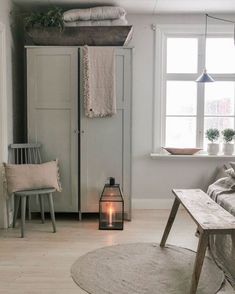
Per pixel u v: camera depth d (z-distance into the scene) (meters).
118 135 4.05
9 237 3.56
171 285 2.56
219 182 3.60
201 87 4.66
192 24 4.52
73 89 4.00
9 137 4.00
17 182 3.61
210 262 2.97
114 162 4.08
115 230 3.78
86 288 2.52
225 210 2.76
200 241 2.31
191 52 4.64
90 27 3.93
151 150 4.66
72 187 4.11
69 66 3.98
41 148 4.08
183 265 2.90
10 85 4.03
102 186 4.10
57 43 4.02
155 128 4.63
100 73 3.93
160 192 4.70
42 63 3.99
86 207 4.12
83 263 2.93
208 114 4.71
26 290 2.50
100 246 3.31
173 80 4.66
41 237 3.56
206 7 4.24
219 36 4.59
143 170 4.68
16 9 4.22
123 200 3.88
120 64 3.96
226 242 2.83
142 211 4.55
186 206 2.75
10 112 4.03
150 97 4.61
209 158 4.60
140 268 2.84
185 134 4.71
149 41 4.54
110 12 3.96
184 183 4.68
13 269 2.83
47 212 4.21
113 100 3.95
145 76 4.58
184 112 4.70
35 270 2.81
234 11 4.41
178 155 4.56
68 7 4.26
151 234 3.66
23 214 3.57
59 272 2.77
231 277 2.69
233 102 4.69
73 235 3.62
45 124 4.05
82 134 4.04
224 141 4.63
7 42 3.91
